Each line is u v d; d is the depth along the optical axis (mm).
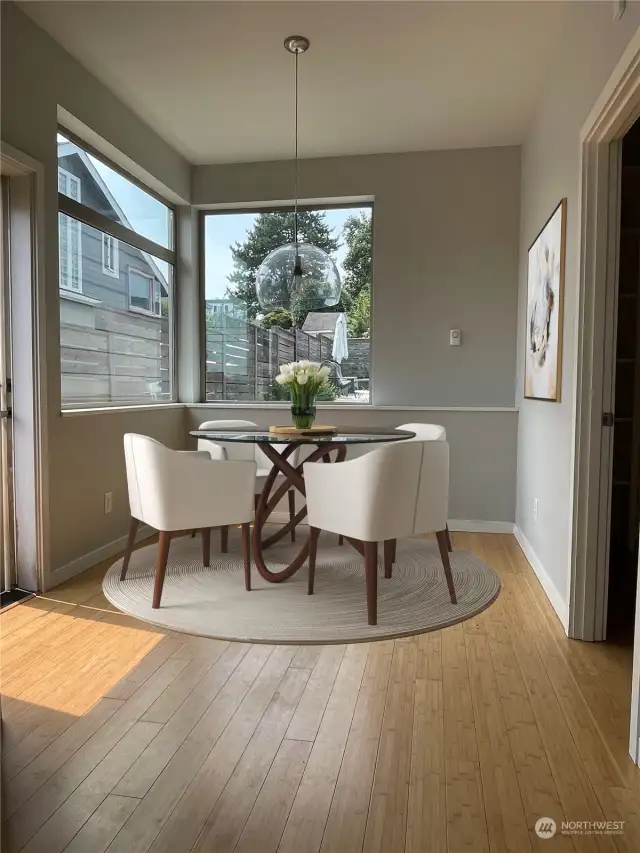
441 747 1833
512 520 4535
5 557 3135
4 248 3076
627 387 3855
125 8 2895
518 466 4398
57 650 2482
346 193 4730
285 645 2543
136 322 4375
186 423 4980
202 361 5121
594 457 2590
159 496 2898
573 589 2627
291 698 2113
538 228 3727
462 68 3408
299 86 3635
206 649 2496
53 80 3178
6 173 3010
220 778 1679
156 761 1756
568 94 2887
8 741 1854
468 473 4578
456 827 1501
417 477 2840
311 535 3074
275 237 5000
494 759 1777
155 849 1425
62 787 1642
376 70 3445
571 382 2729
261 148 4582
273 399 5062
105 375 3963
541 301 3428
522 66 3383
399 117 4051
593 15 2453
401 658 2434
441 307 4648
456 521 4605
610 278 2541
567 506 2756
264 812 1548
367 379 4910
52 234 3197
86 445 3572
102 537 3764
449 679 2262
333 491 2883
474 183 4570
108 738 1870
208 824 1505
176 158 4645
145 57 3332
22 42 2941
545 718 2002
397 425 4656
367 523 2715
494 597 3121
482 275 4586
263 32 3072
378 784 1657
